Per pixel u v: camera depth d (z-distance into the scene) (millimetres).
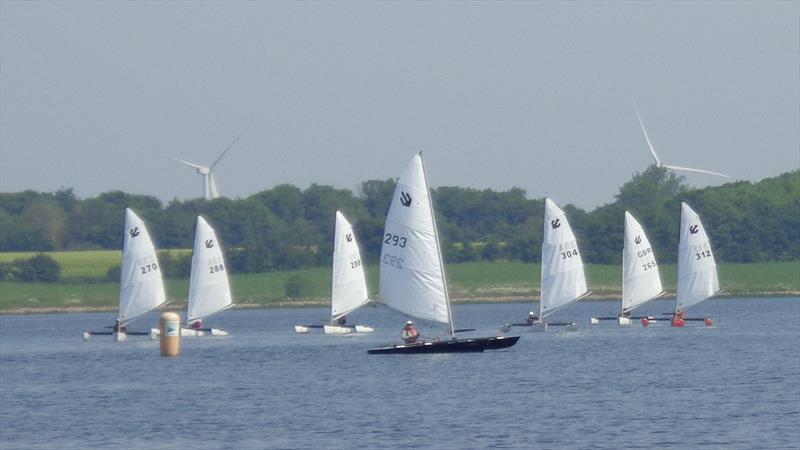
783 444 182500
